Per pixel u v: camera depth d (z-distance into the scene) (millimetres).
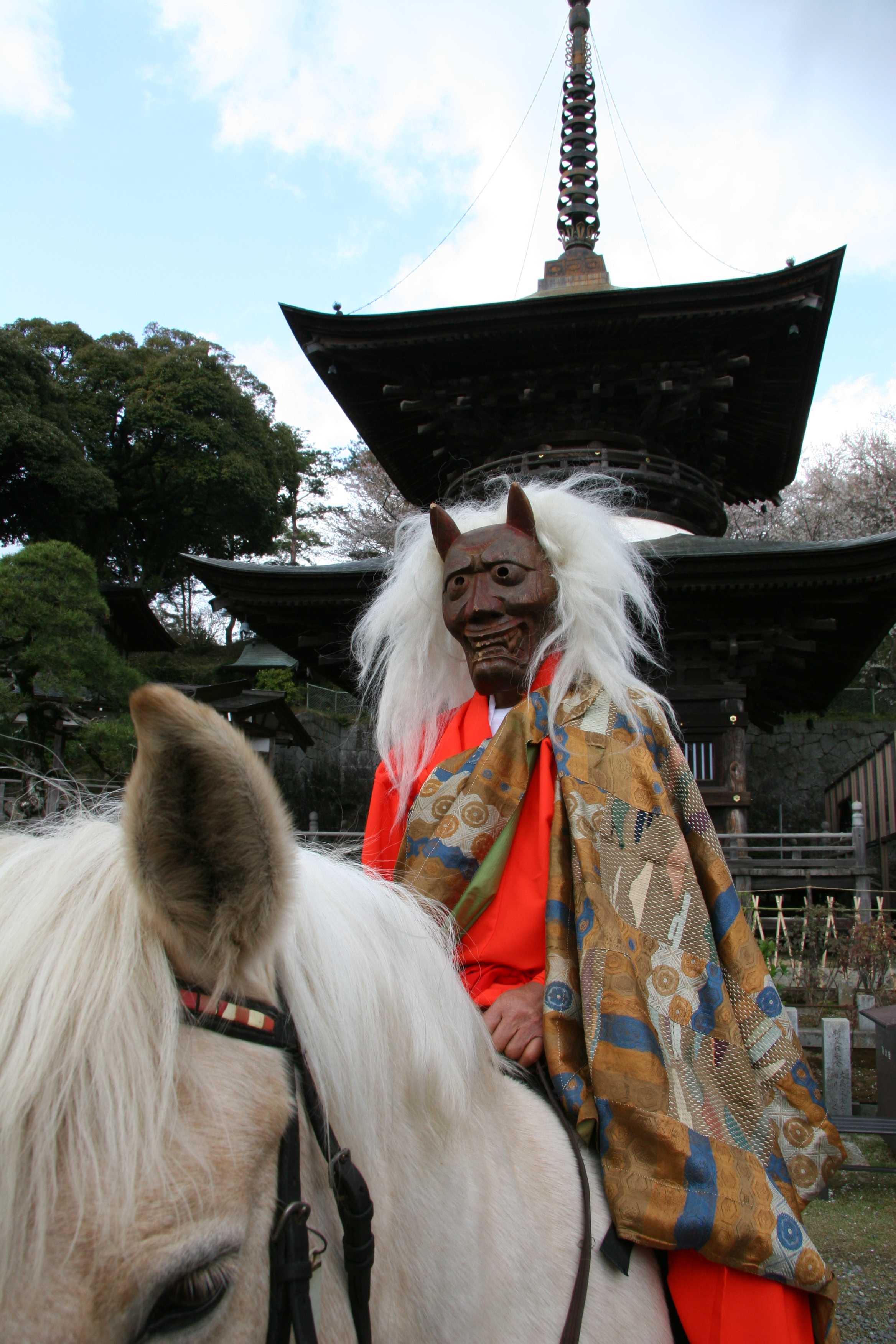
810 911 6910
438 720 1629
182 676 26531
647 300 8016
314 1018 791
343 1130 793
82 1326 581
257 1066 718
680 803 1369
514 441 9336
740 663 8727
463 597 1530
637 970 1169
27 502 25781
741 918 1287
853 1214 3930
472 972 1334
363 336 8477
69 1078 620
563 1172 1090
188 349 29984
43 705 8758
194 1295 627
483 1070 1061
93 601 9203
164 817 694
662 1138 1058
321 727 18953
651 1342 1073
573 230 9961
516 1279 957
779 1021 1219
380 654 1837
